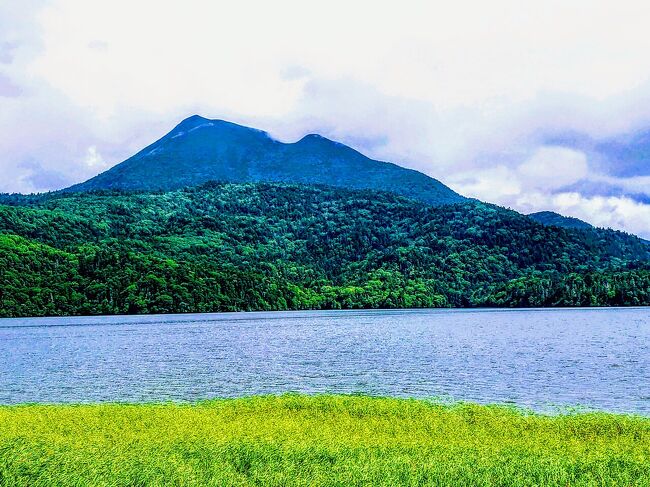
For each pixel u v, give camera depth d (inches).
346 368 3122.5
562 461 1097.4
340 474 1019.3
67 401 2226.9
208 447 1181.1
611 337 4943.4
